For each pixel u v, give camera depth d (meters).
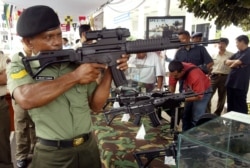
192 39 3.90
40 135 1.27
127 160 1.85
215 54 5.46
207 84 3.17
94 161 1.37
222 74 5.09
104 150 2.01
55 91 1.08
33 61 1.20
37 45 1.15
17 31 1.15
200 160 1.01
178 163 1.06
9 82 1.17
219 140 1.08
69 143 1.26
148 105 2.22
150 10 8.24
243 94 4.45
